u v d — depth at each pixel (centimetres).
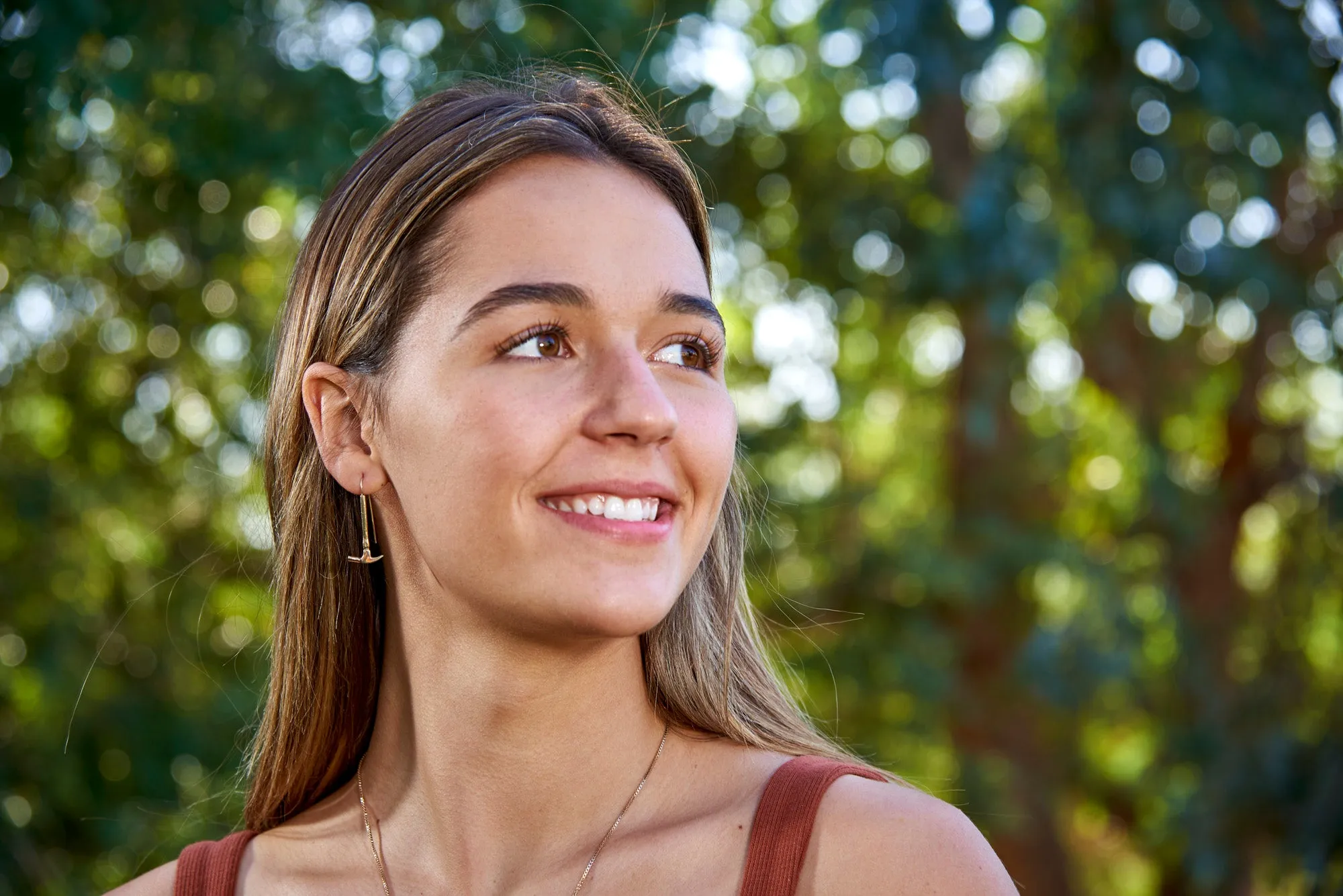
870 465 1009
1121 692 819
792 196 838
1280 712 775
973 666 834
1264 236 729
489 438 149
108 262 639
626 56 538
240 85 514
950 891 150
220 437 646
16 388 647
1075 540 871
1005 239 620
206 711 600
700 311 159
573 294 152
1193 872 690
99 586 629
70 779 557
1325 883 633
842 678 777
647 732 169
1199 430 960
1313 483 823
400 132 171
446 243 158
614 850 162
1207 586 889
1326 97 637
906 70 590
